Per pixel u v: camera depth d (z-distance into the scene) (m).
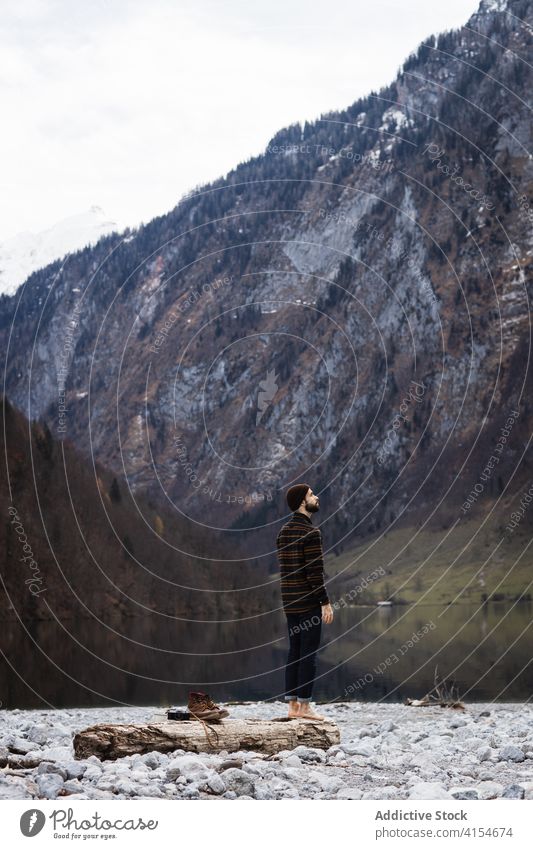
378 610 75.38
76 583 44.34
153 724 6.13
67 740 7.49
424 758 6.31
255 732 6.32
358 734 8.87
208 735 6.12
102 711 13.37
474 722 10.12
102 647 35.00
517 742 7.34
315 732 6.51
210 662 28.61
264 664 27.39
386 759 6.18
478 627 49.06
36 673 23.97
